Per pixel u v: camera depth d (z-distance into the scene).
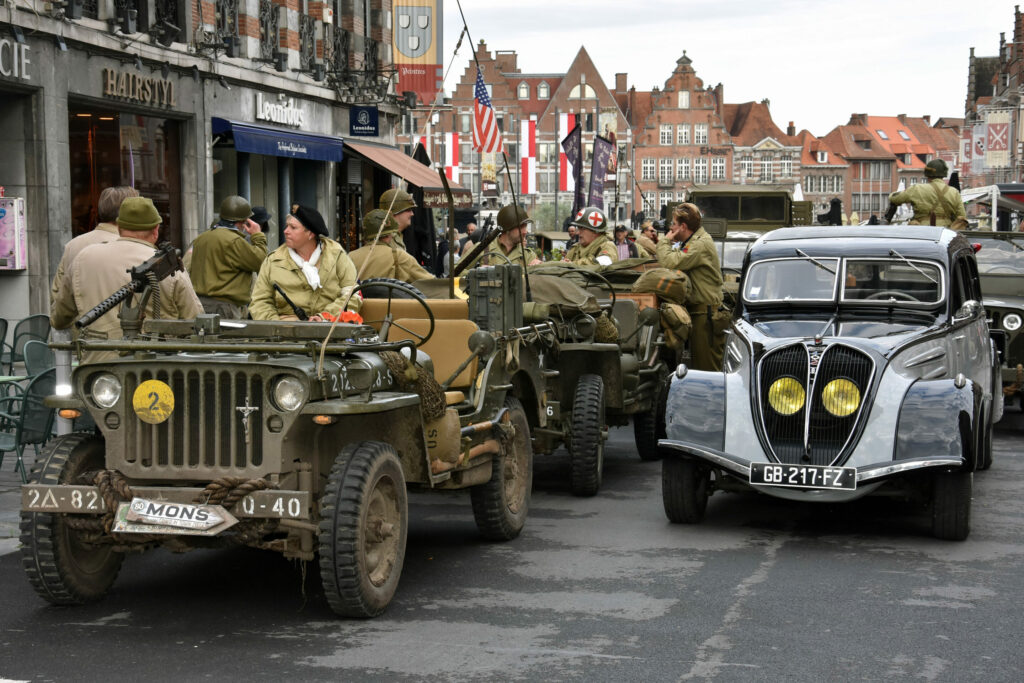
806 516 9.17
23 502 6.10
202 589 6.89
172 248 6.86
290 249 8.02
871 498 9.92
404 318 8.31
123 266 7.60
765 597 6.76
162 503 5.92
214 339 6.24
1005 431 14.11
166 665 5.53
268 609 6.48
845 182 164.50
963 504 8.11
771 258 9.86
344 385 6.21
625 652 5.74
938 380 8.55
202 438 6.02
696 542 8.21
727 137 145.50
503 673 5.43
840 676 5.41
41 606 6.50
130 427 6.12
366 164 29.91
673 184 145.12
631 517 9.11
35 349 10.48
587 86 138.12
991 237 15.55
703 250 12.46
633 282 12.70
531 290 10.01
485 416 7.89
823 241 9.96
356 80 27.25
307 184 26.14
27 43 15.92
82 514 6.22
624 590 6.91
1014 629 6.15
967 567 7.50
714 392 8.79
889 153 168.25
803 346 8.67
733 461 8.38
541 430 9.54
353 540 6.02
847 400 8.34
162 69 19.38
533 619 6.30
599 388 10.02
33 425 8.86
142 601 6.63
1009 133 90.25
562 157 137.75
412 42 26.94
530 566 7.49
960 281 9.94
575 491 9.94
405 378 6.66
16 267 16.20
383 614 6.38
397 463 6.46
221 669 5.48
